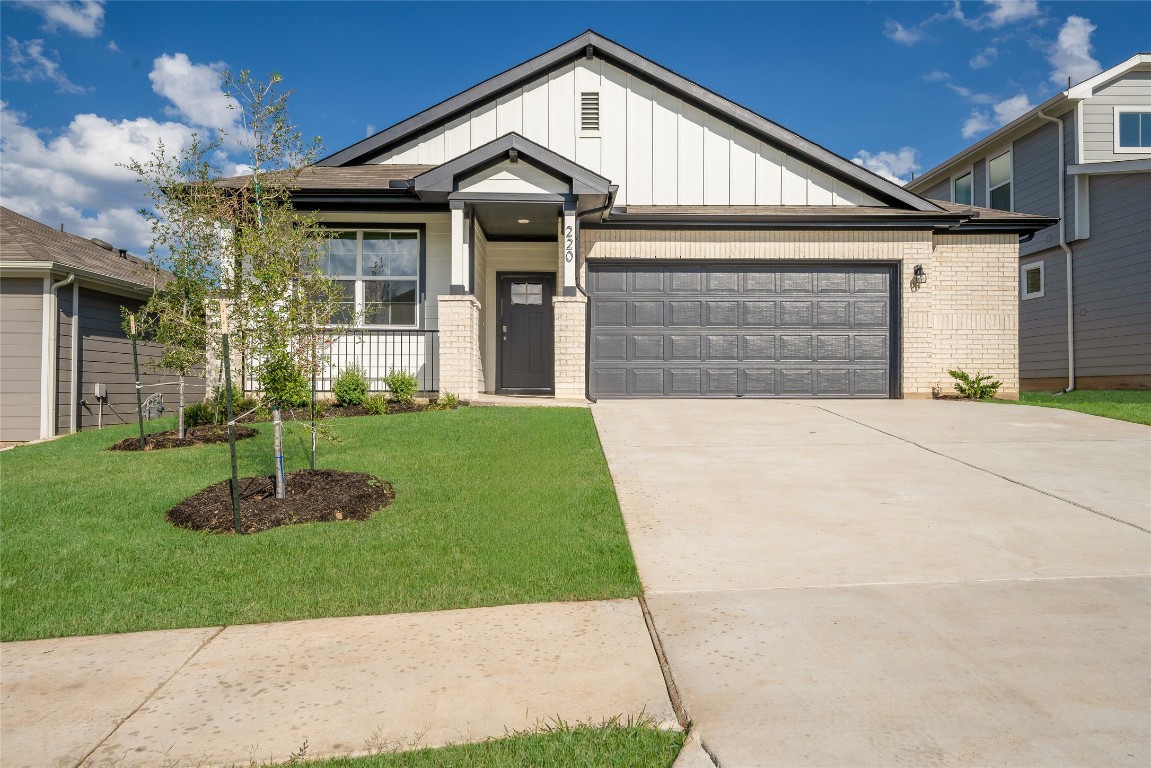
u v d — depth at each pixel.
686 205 12.88
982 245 12.82
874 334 12.45
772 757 2.60
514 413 9.60
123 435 9.06
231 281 6.64
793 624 3.75
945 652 3.39
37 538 5.27
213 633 3.91
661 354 12.29
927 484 6.32
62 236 14.95
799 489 6.21
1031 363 18.75
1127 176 15.73
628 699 3.06
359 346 12.07
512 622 3.91
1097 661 3.27
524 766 2.59
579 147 12.94
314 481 6.28
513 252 13.89
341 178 11.93
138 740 2.87
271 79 6.85
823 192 12.99
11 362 11.47
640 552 4.89
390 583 4.49
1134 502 5.74
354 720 2.96
